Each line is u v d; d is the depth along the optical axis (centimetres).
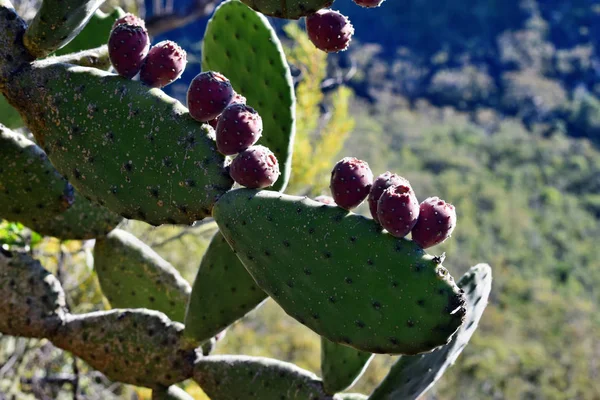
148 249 221
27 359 368
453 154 3744
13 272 197
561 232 3356
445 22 4641
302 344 740
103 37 222
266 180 161
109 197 167
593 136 4306
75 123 168
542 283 2825
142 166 163
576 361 1831
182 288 219
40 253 345
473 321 186
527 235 3198
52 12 168
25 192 198
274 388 194
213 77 162
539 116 4366
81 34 221
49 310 199
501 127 4169
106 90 167
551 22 4956
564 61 4797
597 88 4712
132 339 197
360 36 4406
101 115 166
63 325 200
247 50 201
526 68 4659
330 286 154
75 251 330
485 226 3269
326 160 437
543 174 3700
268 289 160
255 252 159
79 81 169
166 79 168
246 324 709
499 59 4706
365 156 3394
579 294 2936
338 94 446
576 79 4791
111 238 219
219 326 193
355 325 153
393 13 4491
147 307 219
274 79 197
